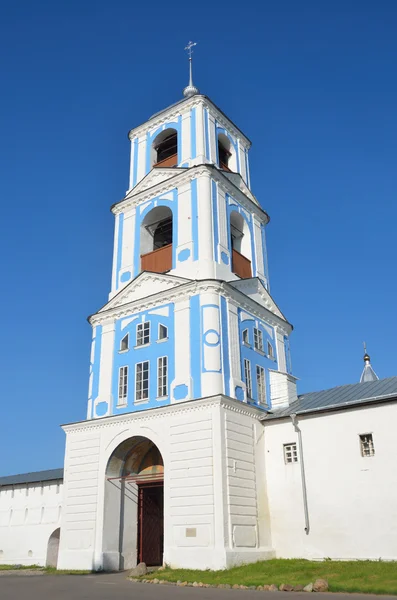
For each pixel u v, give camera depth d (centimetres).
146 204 3127
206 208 2845
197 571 2048
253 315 2870
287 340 3173
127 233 3152
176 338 2600
